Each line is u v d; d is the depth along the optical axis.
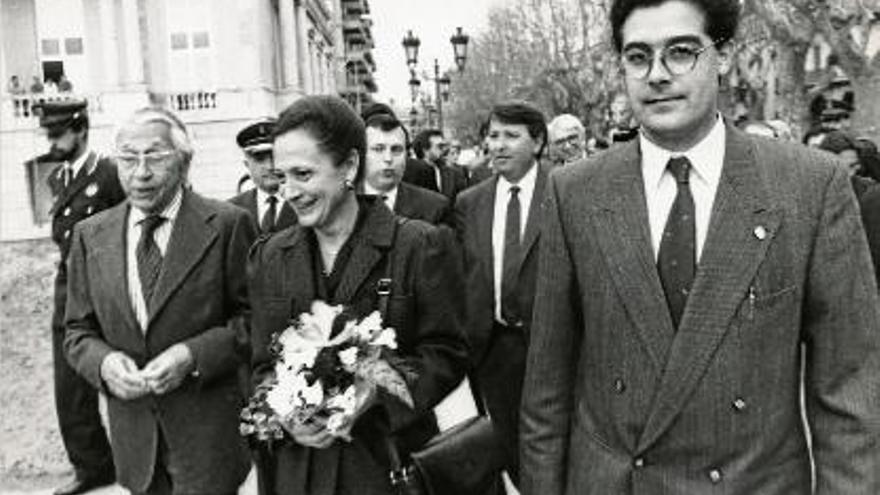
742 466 2.84
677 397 2.86
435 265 3.65
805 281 2.88
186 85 42.75
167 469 4.52
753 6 17.59
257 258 3.75
